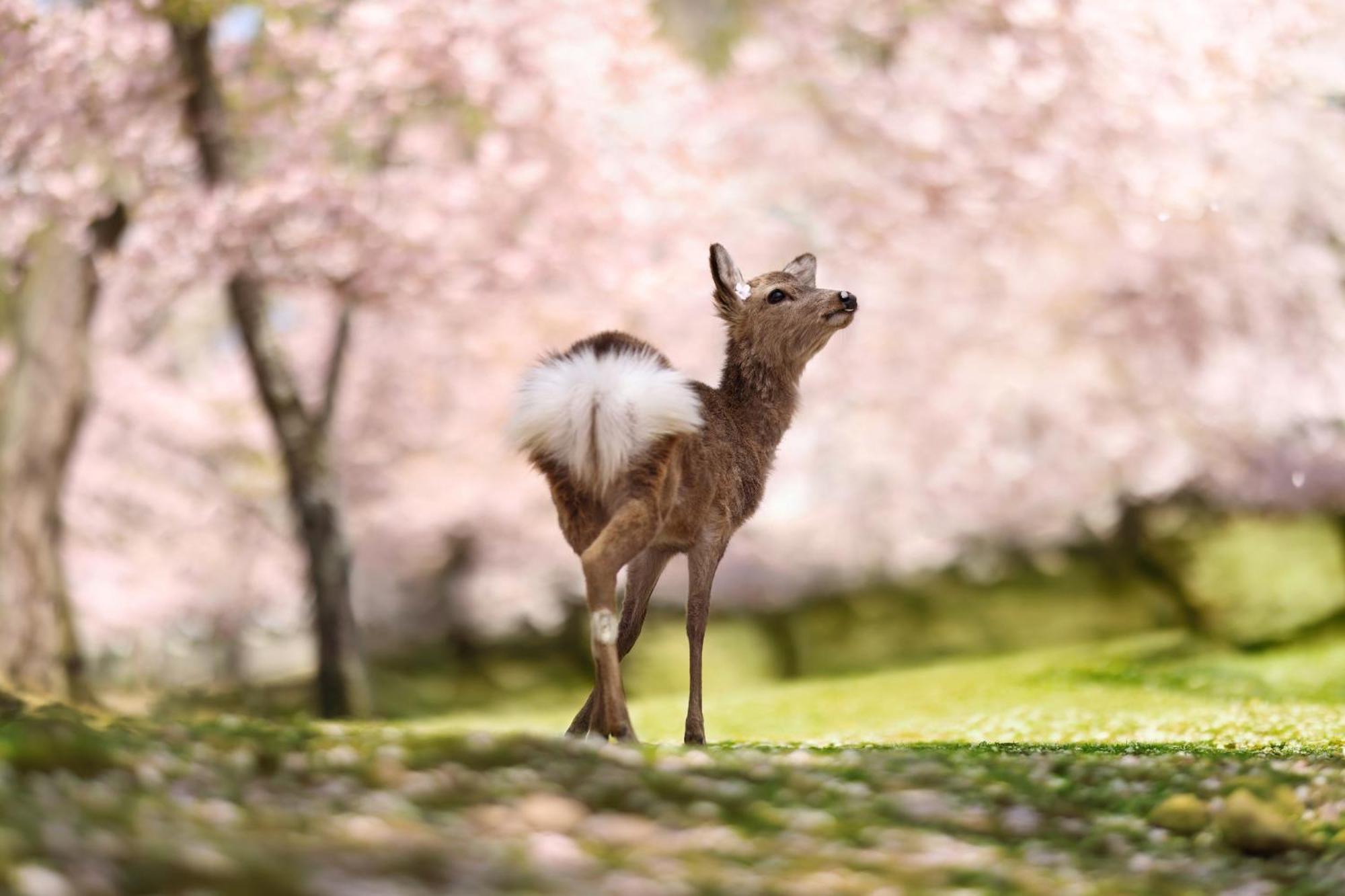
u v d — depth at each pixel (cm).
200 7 1545
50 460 1855
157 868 309
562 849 378
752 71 2009
